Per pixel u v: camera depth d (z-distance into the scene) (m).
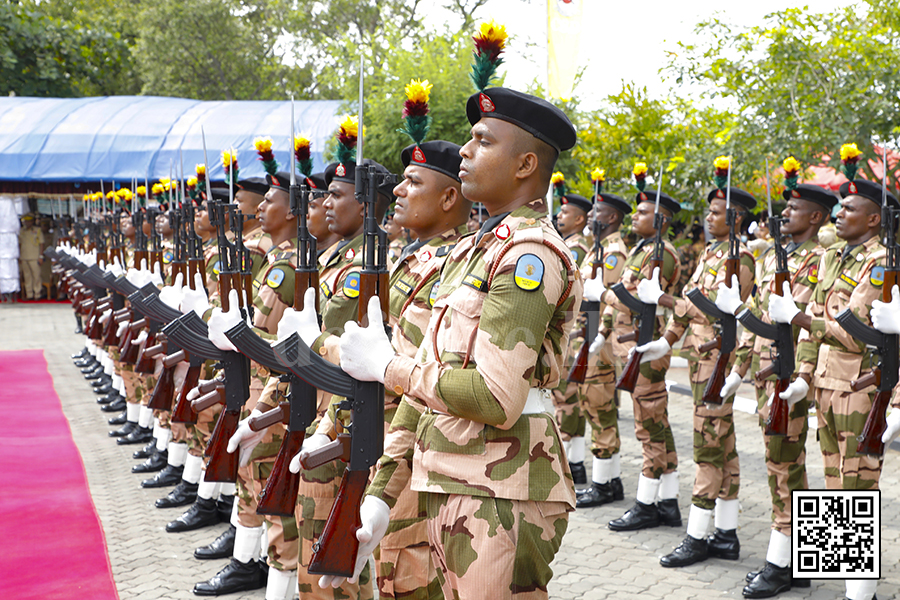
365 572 3.46
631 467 7.56
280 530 3.98
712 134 10.36
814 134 9.04
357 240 3.67
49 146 20.27
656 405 5.83
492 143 2.42
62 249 13.15
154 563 5.05
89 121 20.88
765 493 6.70
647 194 6.62
